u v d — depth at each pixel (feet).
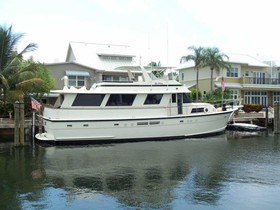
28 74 88.28
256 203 34.17
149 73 86.38
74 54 145.18
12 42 92.02
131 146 69.62
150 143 73.36
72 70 127.03
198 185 40.55
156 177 44.45
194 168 49.47
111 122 72.49
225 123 85.61
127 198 36.01
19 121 69.10
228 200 35.06
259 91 159.53
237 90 152.76
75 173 47.14
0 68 89.97
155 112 76.38
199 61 138.72
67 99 70.49
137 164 52.49
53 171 48.47
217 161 54.49
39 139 71.61
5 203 34.91
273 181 42.09
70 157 58.65
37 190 39.24
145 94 75.25
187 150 64.95
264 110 120.78
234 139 80.18
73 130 70.85
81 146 70.03
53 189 39.60
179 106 78.89
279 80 159.22
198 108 81.20
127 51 153.28
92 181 42.83
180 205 33.71
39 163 53.98
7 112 91.50
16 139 69.05
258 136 86.69
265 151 63.98
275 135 89.25
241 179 43.14
